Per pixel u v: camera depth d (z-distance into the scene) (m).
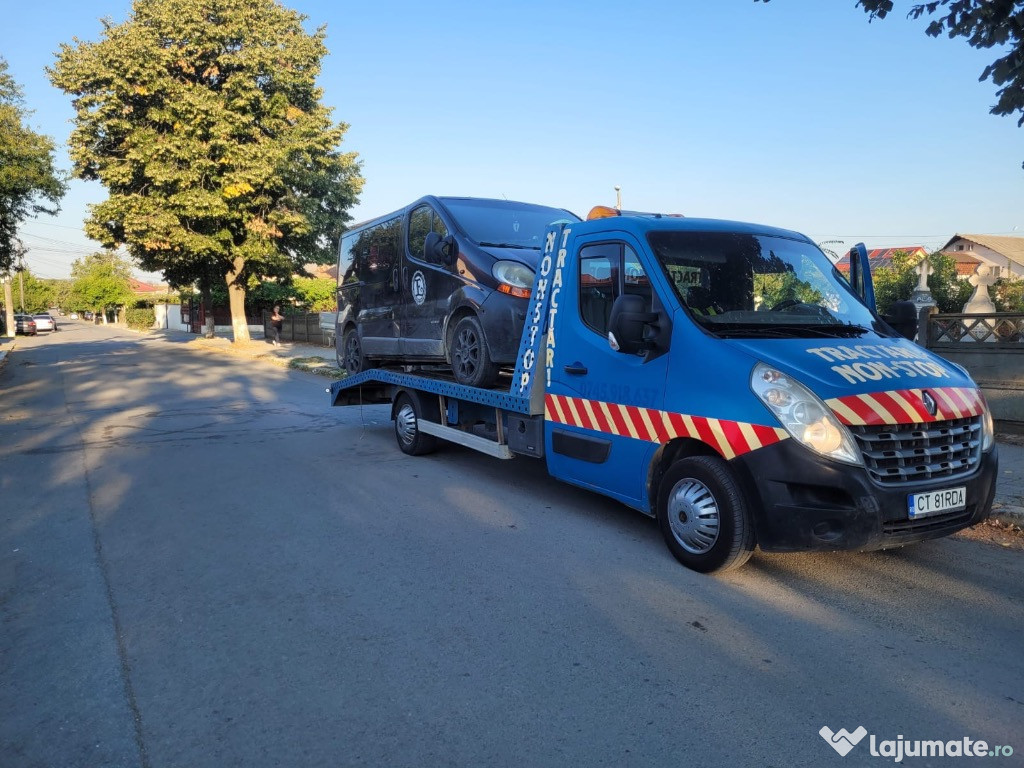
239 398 14.72
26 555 5.31
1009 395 8.60
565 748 2.94
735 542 4.48
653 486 5.16
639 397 5.09
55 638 3.96
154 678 3.52
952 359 9.01
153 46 24.38
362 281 9.61
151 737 3.04
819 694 3.32
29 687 3.46
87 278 93.50
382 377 9.04
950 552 5.17
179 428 11.02
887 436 4.11
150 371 21.14
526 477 7.61
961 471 4.38
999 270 42.19
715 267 5.20
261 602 4.40
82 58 24.88
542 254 6.23
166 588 4.64
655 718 3.14
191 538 5.65
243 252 27.09
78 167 25.69
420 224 8.12
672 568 4.89
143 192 26.20
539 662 3.63
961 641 3.82
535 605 4.31
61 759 2.91
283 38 27.19
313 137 27.50
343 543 5.48
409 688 3.40
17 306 101.62
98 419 12.09
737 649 3.75
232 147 24.88
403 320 8.45
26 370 22.67
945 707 3.21
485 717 3.16
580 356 5.66
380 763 2.85
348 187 29.95
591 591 4.51
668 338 4.92
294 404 13.77
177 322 57.25
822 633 3.92
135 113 25.81
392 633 3.97
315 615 4.21
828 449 4.07
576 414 5.71
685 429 4.72
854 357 4.50
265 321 34.53
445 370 8.66
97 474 7.95
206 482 7.48
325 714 3.19
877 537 4.09
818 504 4.14
